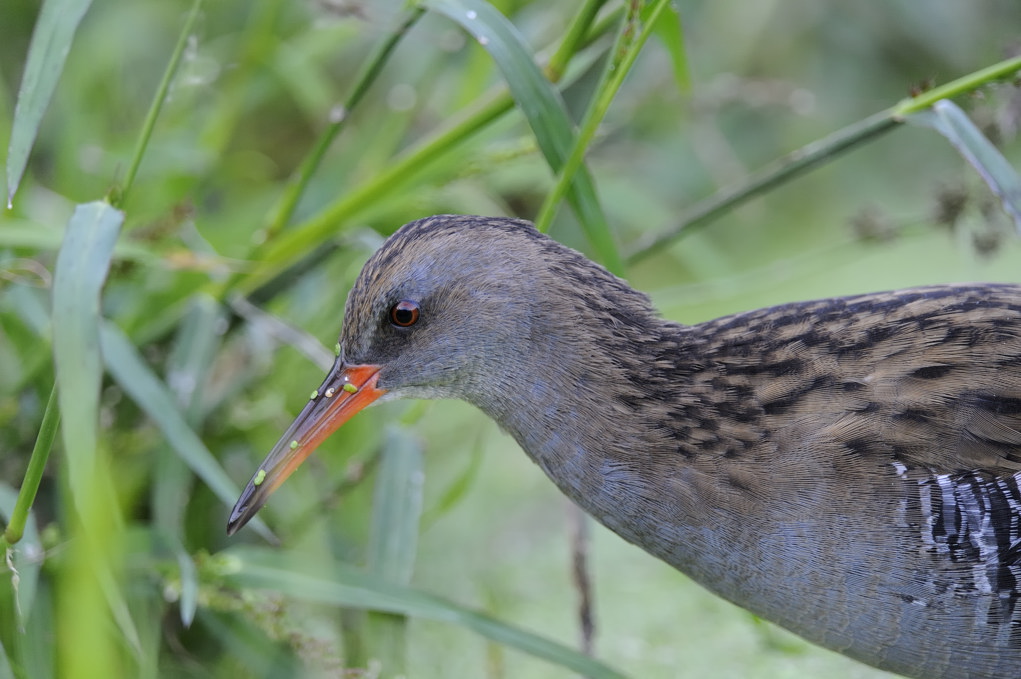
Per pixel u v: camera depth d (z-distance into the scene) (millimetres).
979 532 5418
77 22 5656
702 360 5770
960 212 7762
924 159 11898
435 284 5797
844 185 11891
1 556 5770
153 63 10391
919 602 5516
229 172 9641
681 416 5684
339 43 9562
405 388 5965
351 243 7773
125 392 7418
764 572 5672
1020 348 5621
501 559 8781
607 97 6000
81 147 8781
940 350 5633
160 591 6660
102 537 4859
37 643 6238
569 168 6102
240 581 6410
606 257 6426
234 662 7266
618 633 7883
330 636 7492
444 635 7961
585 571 6875
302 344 7496
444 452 9508
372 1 9367
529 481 9680
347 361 5992
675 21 6484
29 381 7234
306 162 7297
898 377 5598
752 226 11727
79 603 4719
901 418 5523
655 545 5828
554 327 5746
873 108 11852
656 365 5754
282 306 8461
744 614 7848
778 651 7594
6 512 6156
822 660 7469
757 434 5605
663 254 11766
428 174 7598
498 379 5867
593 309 5766
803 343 5727
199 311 7434
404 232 5910
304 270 7844
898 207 11398
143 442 7574
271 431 7973
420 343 5871
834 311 5812
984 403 5523
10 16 10203
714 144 10922
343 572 6434
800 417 5590
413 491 6820
